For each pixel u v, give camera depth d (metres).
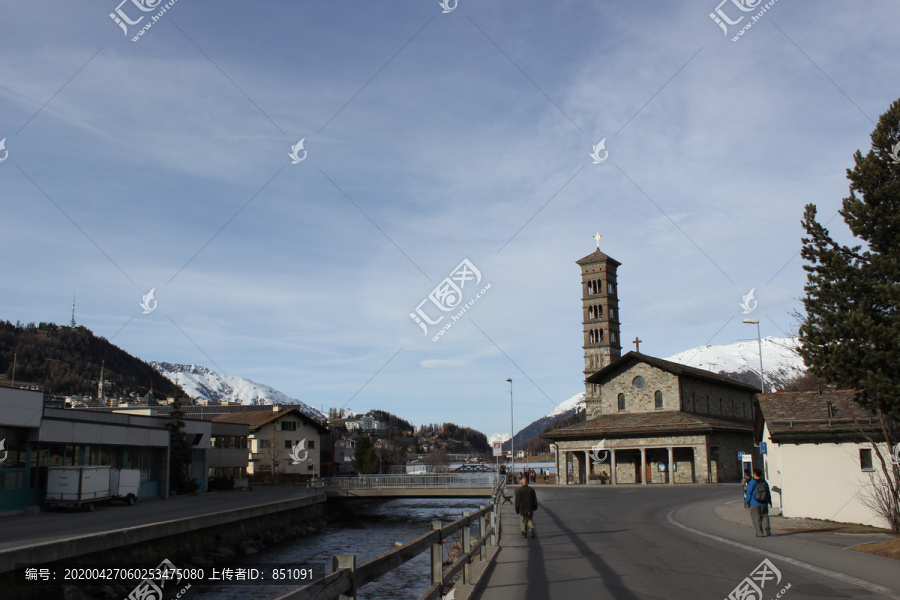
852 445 24.78
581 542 19.19
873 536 19.78
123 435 46.88
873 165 20.27
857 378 20.02
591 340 109.12
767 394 29.34
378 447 114.06
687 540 19.36
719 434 59.50
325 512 53.88
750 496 20.25
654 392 63.84
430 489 56.34
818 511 25.00
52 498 37.47
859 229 20.47
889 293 18.84
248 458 74.69
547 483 62.94
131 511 38.09
